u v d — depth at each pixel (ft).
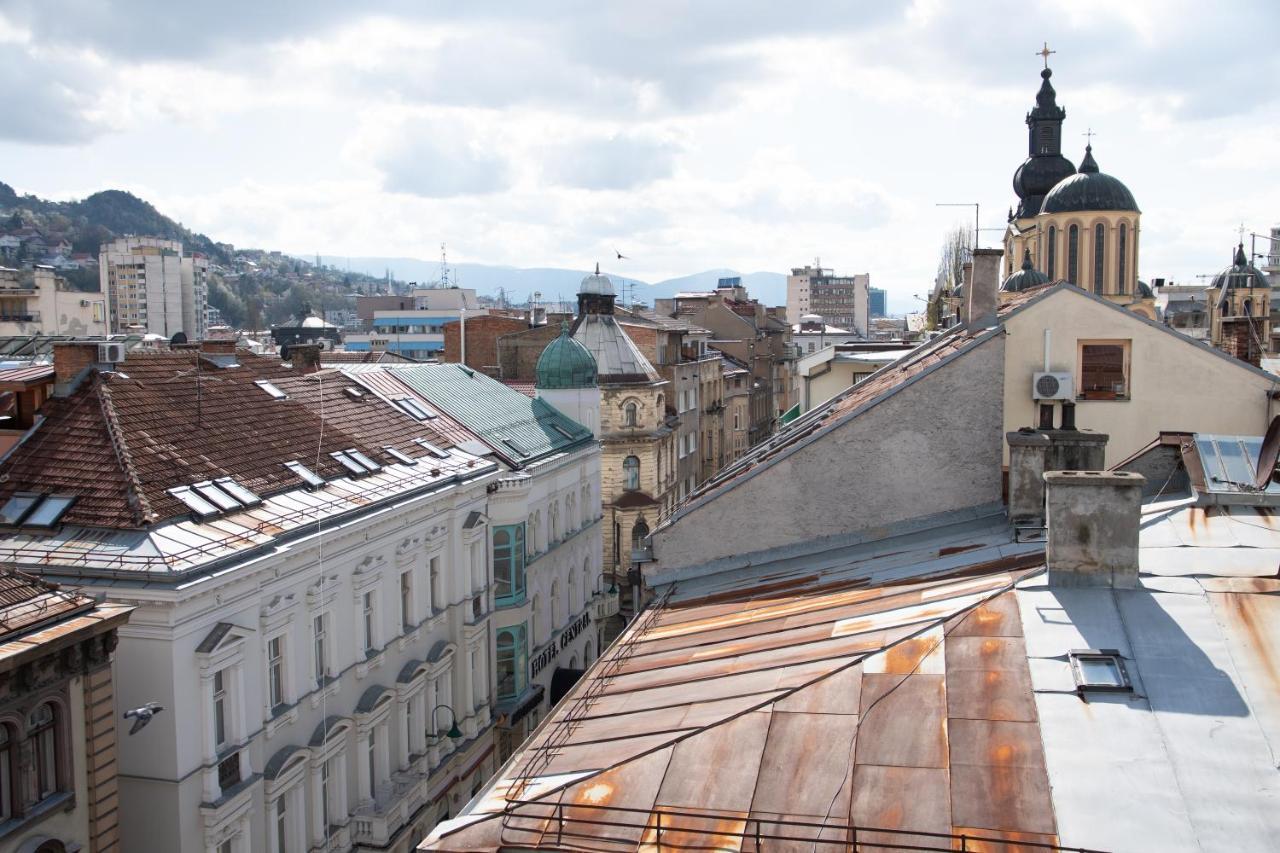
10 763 68.95
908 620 56.18
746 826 43.24
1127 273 294.05
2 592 72.02
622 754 49.06
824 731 47.65
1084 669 48.62
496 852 44.19
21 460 95.76
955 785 43.29
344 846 105.91
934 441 78.18
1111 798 41.45
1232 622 51.01
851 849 41.39
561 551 175.73
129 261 651.25
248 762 91.35
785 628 61.16
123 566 83.35
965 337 96.78
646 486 230.07
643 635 67.46
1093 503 54.90
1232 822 39.86
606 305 243.19
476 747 136.15
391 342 487.61
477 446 152.66
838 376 155.84
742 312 406.62
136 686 83.25
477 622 136.26
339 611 106.01
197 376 111.75
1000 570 61.05
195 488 96.43
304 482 109.29
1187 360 87.04
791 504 79.71
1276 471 64.75
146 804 83.61
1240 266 319.47
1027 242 308.60
